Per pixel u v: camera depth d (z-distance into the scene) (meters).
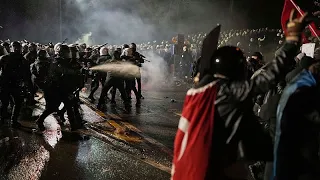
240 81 2.65
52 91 7.74
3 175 5.36
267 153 2.74
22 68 8.23
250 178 5.28
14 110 8.20
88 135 7.73
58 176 5.34
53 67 7.64
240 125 2.60
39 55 7.73
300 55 6.41
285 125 3.32
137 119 9.53
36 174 5.41
